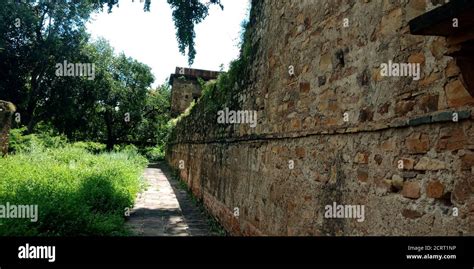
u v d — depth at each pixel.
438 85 2.07
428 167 2.11
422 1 2.22
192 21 10.73
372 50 2.72
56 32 20.45
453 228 1.92
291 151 4.12
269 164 4.77
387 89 2.52
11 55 19.31
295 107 4.09
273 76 4.84
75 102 23.16
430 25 1.65
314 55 3.70
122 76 30.33
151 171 19.77
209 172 8.84
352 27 3.02
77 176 8.45
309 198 3.62
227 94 7.42
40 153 12.25
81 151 15.30
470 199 1.82
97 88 25.47
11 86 19.92
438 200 2.04
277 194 4.44
